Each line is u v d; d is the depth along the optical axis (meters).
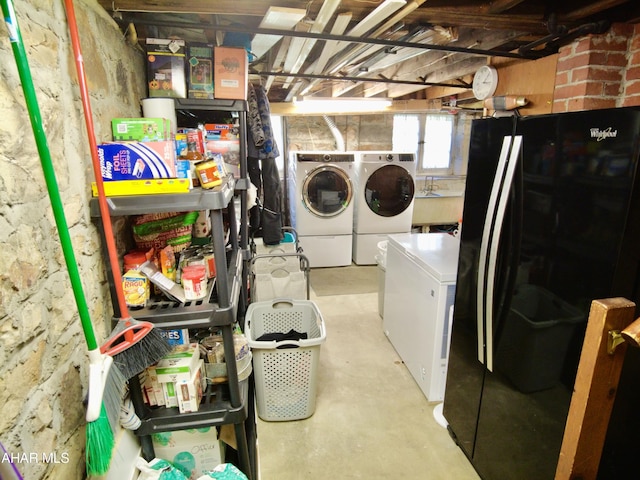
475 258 1.62
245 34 1.80
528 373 1.33
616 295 1.02
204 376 1.34
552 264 1.20
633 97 2.01
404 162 4.49
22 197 0.74
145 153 1.01
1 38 0.69
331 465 1.76
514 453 1.43
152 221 1.27
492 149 1.49
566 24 1.93
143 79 1.62
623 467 1.22
